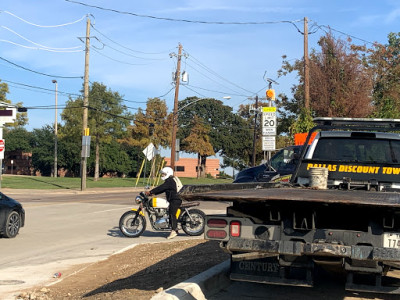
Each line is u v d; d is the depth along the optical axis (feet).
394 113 81.20
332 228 17.70
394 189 22.66
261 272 19.38
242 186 21.99
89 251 38.37
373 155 25.70
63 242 42.57
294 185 24.44
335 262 18.08
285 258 18.66
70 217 59.82
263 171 54.13
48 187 128.36
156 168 222.69
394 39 103.35
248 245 17.89
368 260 16.58
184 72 138.72
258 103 189.57
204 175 248.52
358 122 25.80
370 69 93.09
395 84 96.12
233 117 255.09
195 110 249.55
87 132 119.24
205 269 25.73
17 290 26.58
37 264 33.73
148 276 26.32
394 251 16.33
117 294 22.85
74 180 164.86
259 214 18.42
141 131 183.83
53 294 25.27
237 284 24.22
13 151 254.88
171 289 20.47
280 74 117.60
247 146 252.83
